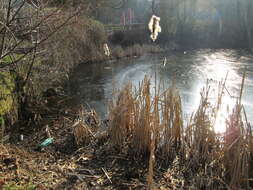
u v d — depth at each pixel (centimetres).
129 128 482
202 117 429
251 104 766
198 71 1323
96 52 1627
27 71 693
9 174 359
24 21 484
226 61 1656
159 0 2652
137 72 1315
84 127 507
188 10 2975
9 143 495
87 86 1030
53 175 380
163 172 402
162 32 2700
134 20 2725
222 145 418
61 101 812
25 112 654
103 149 472
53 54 855
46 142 497
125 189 358
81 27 1138
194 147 429
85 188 355
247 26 2761
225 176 384
